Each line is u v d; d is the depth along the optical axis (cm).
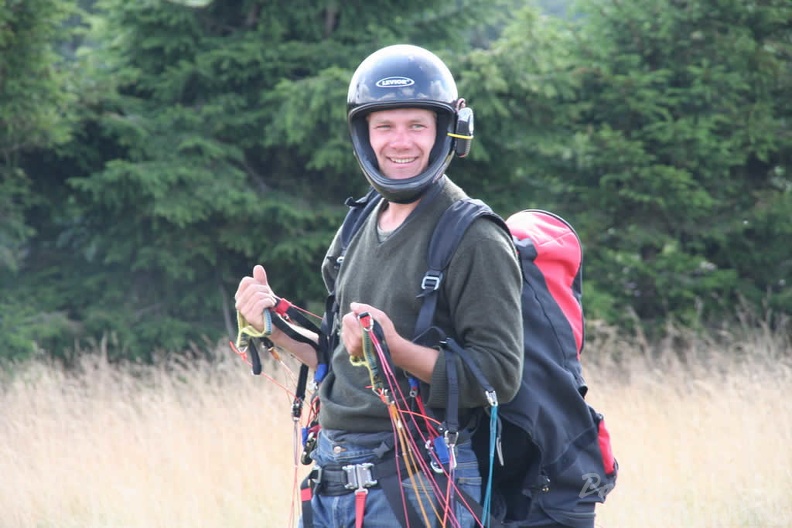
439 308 879
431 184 901
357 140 921
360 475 886
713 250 4666
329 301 990
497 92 4194
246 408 2600
